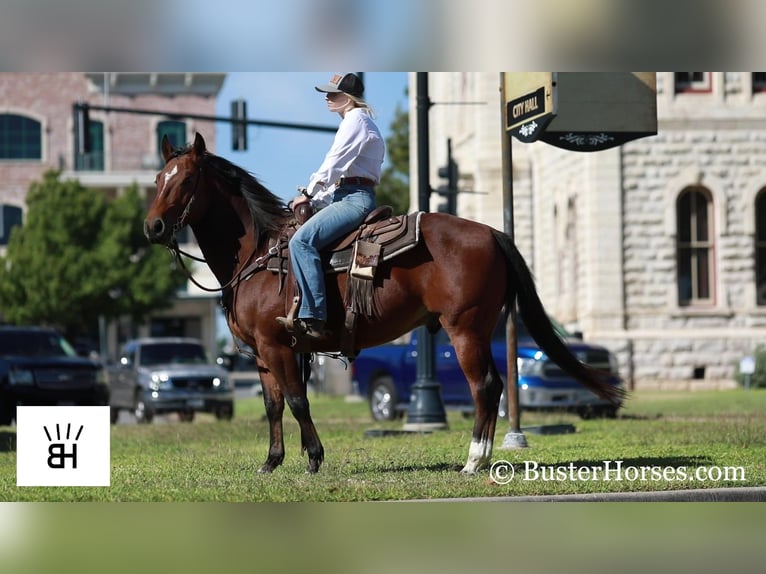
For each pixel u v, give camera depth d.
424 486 11.23
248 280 12.24
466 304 11.50
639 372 38.06
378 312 11.67
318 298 11.66
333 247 11.87
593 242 38.41
